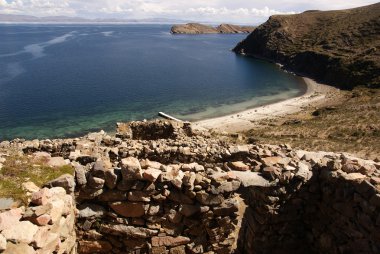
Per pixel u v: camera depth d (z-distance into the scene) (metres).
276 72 125.25
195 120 64.25
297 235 10.80
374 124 47.03
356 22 142.12
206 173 9.81
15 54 152.25
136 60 148.12
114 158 14.80
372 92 79.75
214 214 9.53
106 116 68.19
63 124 62.47
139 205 9.13
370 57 101.31
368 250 8.75
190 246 9.62
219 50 196.75
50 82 97.38
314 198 10.48
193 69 129.38
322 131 46.81
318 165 10.48
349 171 10.03
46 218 7.23
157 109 74.12
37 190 8.02
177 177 9.23
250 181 9.77
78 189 9.02
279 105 74.75
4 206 7.23
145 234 9.29
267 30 172.88
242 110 72.06
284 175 10.03
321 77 112.88
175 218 9.34
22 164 8.91
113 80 104.25
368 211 8.75
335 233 9.80
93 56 155.75
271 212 10.20
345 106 64.19
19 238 6.50
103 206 9.24
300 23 168.50
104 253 9.43
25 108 71.31
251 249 10.71
